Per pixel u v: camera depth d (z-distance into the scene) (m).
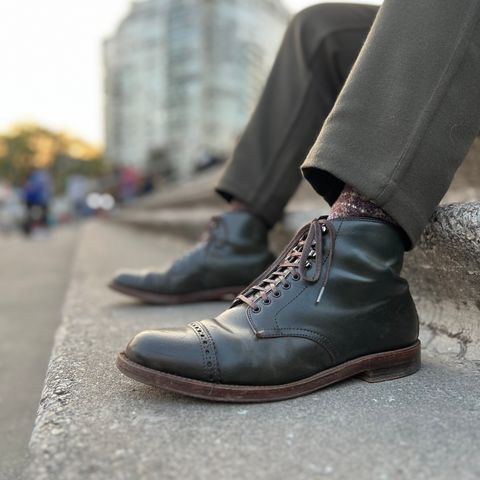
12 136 53.09
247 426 0.75
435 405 0.82
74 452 0.67
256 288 0.94
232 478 0.61
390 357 0.94
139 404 0.83
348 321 0.90
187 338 0.84
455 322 1.17
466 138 0.92
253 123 1.50
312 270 0.91
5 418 1.25
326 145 0.89
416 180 0.89
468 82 0.90
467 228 0.98
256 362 0.84
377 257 0.92
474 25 0.88
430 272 1.18
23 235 11.83
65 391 0.88
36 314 2.40
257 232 1.58
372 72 0.89
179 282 1.59
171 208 5.27
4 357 1.73
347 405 0.82
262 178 1.49
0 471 0.98
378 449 0.68
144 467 0.64
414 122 0.88
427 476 0.61
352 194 0.96
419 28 0.88
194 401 0.84
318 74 1.42
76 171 50.16
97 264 2.87
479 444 0.69
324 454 0.67
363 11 1.43
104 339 1.23
